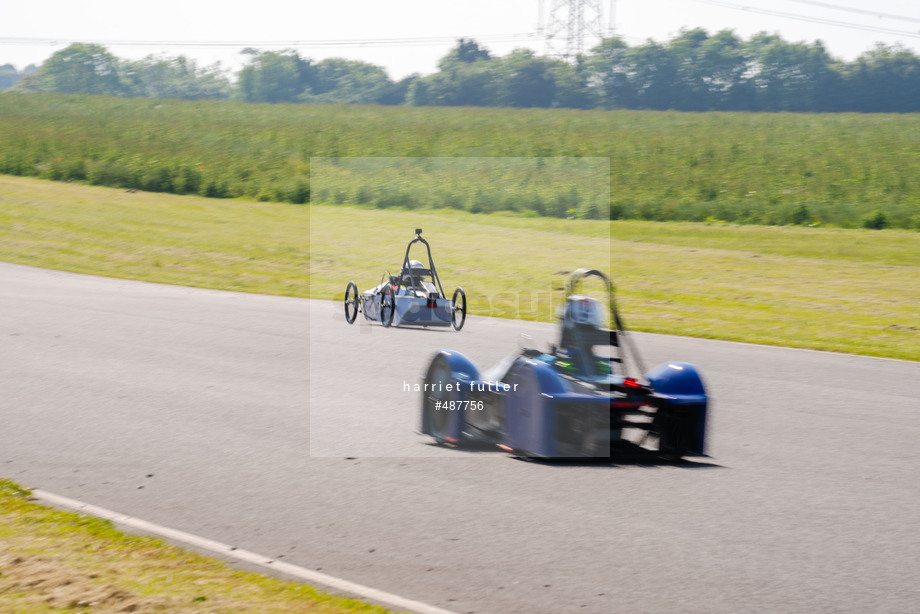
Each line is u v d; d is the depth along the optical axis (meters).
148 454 22.53
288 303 53.16
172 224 86.06
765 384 33.97
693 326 48.66
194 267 67.31
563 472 21.39
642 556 16.11
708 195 109.69
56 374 32.38
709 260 72.00
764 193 111.31
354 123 169.62
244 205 97.62
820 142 155.12
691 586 14.83
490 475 21.02
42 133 147.00
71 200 97.81
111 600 13.64
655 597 14.39
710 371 36.44
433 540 16.77
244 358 36.25
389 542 16.66
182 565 15.17
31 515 17.61
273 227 85.44
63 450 22.78
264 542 16.61
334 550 16.23
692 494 19.88
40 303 50.34
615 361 22.77
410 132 157.12
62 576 14.55
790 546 16.75
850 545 16.86
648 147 145.50
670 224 90.69
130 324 44.22
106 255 71.75
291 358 36.38
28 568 14.88
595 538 16.97
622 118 195.12
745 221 92.56
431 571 15.31
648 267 68.81
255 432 24.84
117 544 16.09
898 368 37.97
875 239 81.81
